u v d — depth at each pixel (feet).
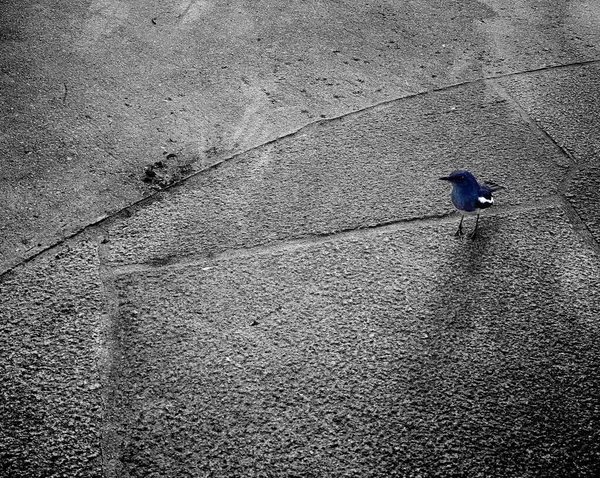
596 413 10.25
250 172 15.14
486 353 11.17
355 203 14.28
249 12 21.21
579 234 13.57
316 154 15.69
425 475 9.41
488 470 9.48
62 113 16.55
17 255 12.85
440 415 10.20
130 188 14.58
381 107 17.29
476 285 12.43
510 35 20.45
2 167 14.84
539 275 12.65
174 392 10.52
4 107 16.61
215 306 11.98
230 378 10.73
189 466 9.53
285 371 10.84
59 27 19.83
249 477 9.39
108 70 18.17
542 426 10.06
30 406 10.24
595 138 16.22
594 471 9.47
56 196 14.23
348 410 10.27
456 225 13.75
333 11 21.47
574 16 21.56
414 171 15.16
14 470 9.41
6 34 19.36
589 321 11.78
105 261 12.84
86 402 10.33
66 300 12.00
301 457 9.64
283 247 13.21
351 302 12.07
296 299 12.13
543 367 10.96
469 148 15.87
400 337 11.43
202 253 13.08
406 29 20.65
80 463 9.53
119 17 20.51
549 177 14.99
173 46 19.35
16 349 11.09
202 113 16.88
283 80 18.20
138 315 11.78
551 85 18.15
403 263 12.87
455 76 18.53
